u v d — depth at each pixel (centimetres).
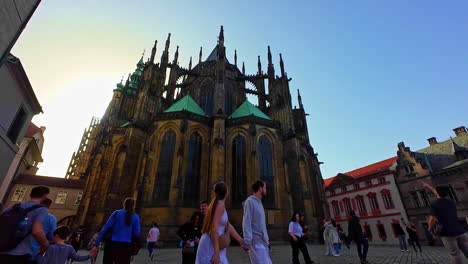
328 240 1739
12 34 626
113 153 3981
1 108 2028
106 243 636
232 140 3712
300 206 3391
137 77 6575
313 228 3216
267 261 510
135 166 3322
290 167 3731
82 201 3700
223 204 491
